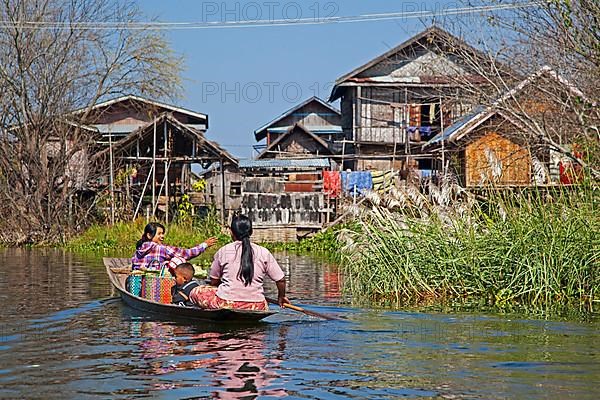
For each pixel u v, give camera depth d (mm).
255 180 34188
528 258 12820
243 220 10664
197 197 39281
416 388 6895
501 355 8203
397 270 13469
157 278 12289
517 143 24094
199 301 10789
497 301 12617
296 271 19453
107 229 32250
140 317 10953
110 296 13461
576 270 12594
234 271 10617
